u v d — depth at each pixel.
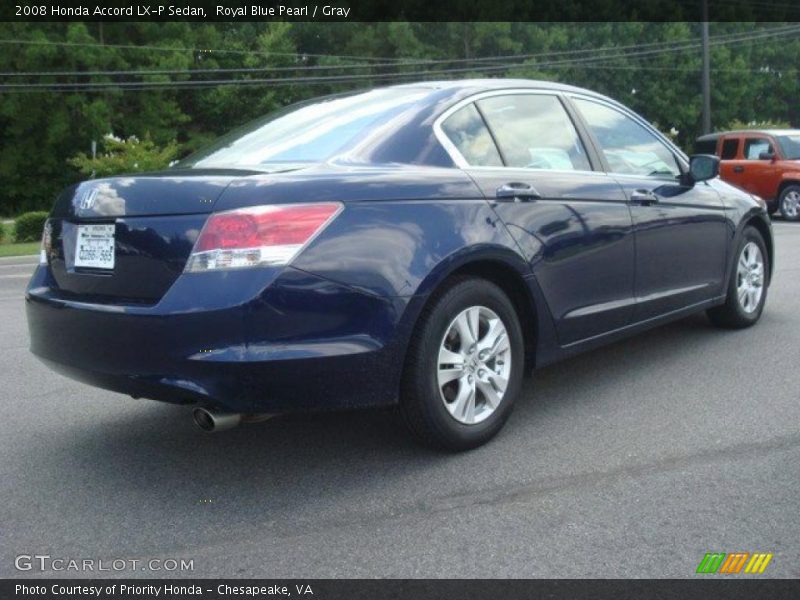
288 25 41.03
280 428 4.15
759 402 4.34
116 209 3.28
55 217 3.64
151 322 3.04
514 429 4.02
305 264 3.06
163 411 4.53
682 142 50.88
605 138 4.70
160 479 3.55
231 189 3.08
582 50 45.50
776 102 53.28
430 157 3.67
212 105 40.66
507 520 3.04
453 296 3.52
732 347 5.50
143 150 28.70
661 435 3.88
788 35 52.75
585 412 4.26
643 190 4.68
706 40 30.33
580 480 3.38
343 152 3.51
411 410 3.49
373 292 3.19
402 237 3.31
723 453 3.64
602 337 4.41
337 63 41.47
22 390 5.02
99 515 3.20
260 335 2.99
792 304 6.97
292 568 2.75
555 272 3.99
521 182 3.90
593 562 2.72
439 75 42.19
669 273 4.90
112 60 38.00
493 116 4.09
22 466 3.73
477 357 3.67
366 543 2.90
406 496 3.28
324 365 3.09
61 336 3.42
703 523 2.97
